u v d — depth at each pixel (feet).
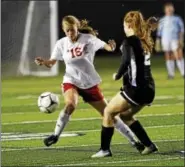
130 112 86.69
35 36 192.95
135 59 82.74
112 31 270.46
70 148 95.14
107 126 86.33
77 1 265.54
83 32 90.84
